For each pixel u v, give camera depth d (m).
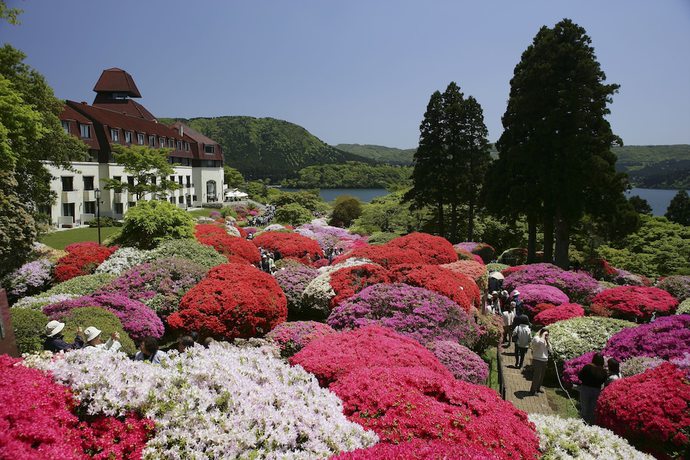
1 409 3.43
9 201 14.40
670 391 6.78
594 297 18.03
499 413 5.46
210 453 3.87
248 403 4.46
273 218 53.59
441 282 12.30
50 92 22.95
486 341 11.63
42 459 3.20
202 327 10.47
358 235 42.56
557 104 27.66
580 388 8.34
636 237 37.81
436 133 40.22
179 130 70.62
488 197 31.27
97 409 3.94
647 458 5.49
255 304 11.09
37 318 8.49
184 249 15.27
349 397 5.54
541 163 27.64
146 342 6.54
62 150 24.45
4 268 15.11
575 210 26.39
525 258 32.19
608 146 27.97
